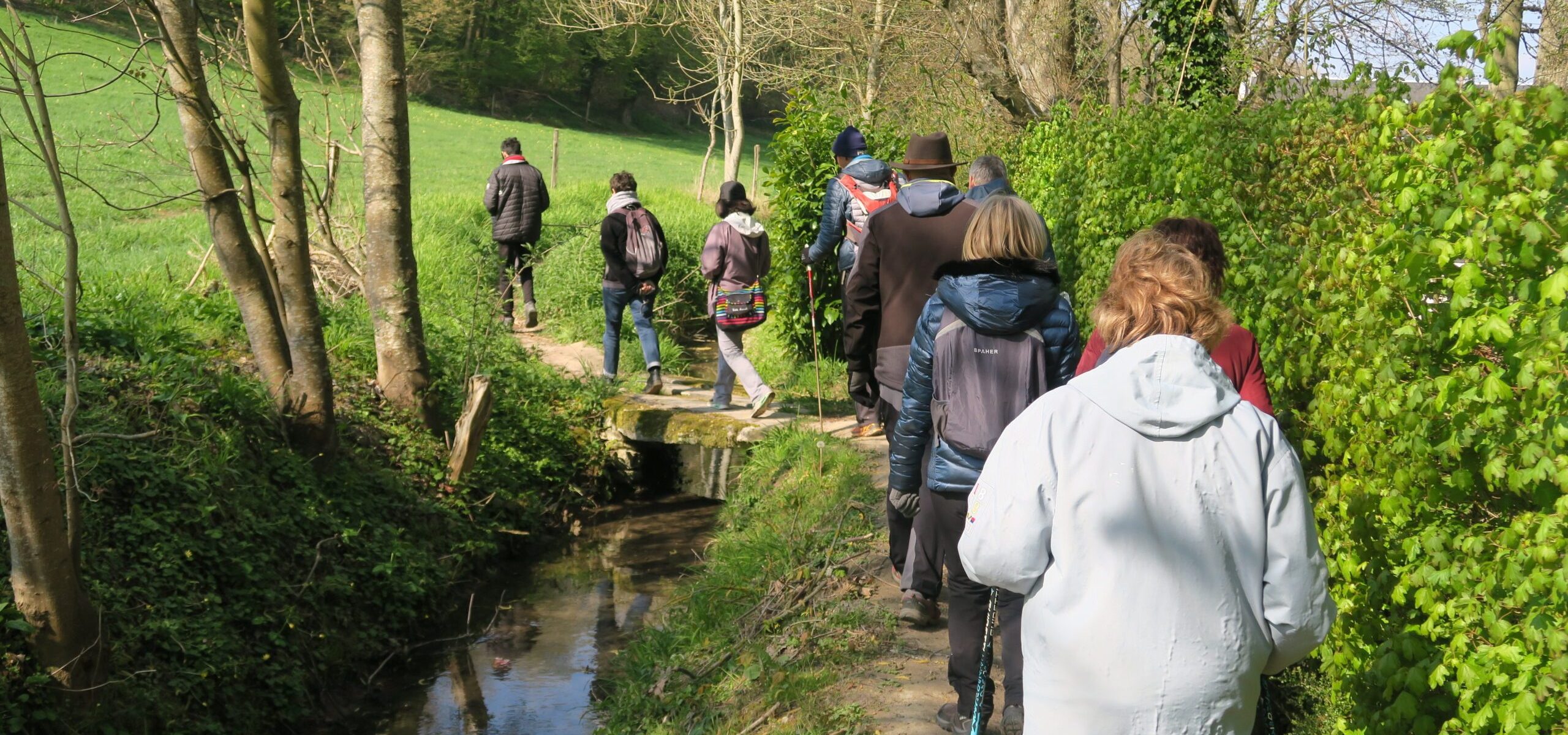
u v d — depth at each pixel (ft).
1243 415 6.91
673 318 46.34
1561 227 7.20
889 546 18.38
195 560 18.54
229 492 20.13
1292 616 6.77
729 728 14.78
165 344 24.34
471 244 51.11
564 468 30.25
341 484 23.41
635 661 19.04
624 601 23.59
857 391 17.10
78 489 15.19
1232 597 6.73
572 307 44.01
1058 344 11.16
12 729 14.20
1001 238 11.05
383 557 22.26
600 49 206.08
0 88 14.24
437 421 28.07
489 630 22.20
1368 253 9.71
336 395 26.89
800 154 33.40
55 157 14.79
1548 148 7.51
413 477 25.91
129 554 17.71
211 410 21.83
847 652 15.85
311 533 21.34
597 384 33.24
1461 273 8.00
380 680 19.92
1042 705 7.00
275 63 22.33
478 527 25.88
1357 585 10.06
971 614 11.88
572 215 63.98
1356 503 9.61
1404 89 9.84
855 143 24.09
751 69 81.66
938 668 15.14
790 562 20.22
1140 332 7.39
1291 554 6.75
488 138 156.04
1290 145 14.01
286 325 23.18
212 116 21.94
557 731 17.63
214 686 17.08
